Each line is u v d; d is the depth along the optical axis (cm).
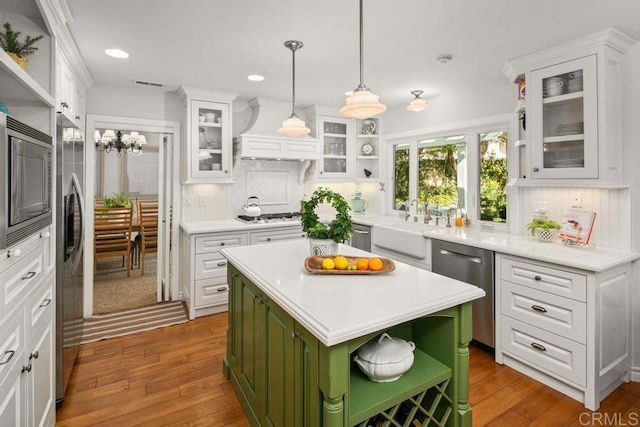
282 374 160
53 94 187
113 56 271
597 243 260
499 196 340
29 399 153
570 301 224
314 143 432
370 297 150
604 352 221
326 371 123
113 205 536
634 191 242
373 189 494
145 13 206
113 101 353
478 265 282
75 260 247
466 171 370
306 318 130
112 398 224
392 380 150
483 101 340
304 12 204
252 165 441
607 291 222
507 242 279
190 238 352
